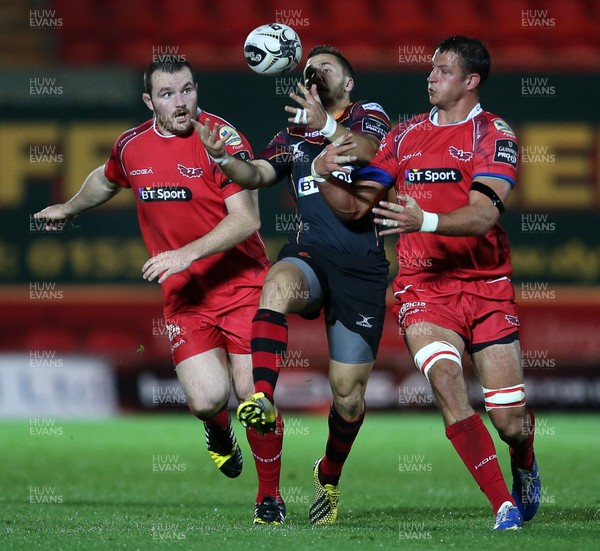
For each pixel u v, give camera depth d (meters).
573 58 51.72
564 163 50.84
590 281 50.97
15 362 50.94
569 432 45.41
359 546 17.00
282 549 16.75
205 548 16.97
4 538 18.45
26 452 39.66
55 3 59.62
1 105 50.62
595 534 18.62
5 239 50.75
